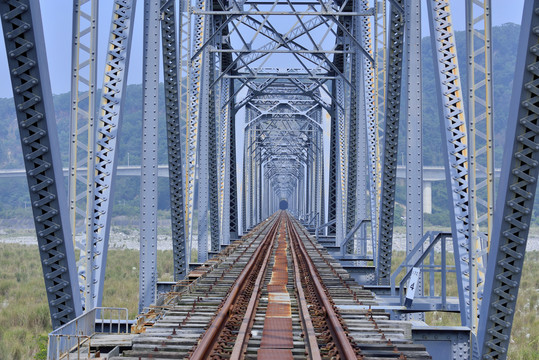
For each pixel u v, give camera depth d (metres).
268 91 47.38
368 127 19.61
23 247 58.84
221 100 32.88
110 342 8.02
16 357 15.55
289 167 97.19
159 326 8.59
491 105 8.70
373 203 18.62
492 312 7.48
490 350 7.67
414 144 14.72
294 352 7.43
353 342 7.20
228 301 9.90
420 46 14.58
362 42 21.53
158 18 14.27
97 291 8.69
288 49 26.66
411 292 11.84
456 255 9.21
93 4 8.84
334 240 36.97
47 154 6.46
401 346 7.23
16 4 5.94
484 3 8.76
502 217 6.89
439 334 8.89
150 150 14.21
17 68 6.11
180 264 16.02
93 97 8.82
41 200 6.63
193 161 18.42
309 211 65.00
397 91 14.80
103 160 9.20
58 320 7.23
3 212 127.50
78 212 8.80
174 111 14.97
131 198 137.00
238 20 27.84
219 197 28.22
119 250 54.22
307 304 10.52
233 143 39.47
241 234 39.38
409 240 14.68
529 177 6.62
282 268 17.86
